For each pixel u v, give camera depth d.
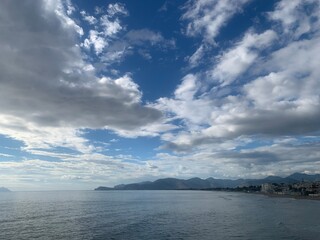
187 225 87.69
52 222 90.81
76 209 139.75
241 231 77.69
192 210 141.88
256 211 138.25
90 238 66.44
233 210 143.25
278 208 157.75
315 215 119.88
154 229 79.31
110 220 97.25
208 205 179.00
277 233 75.25
